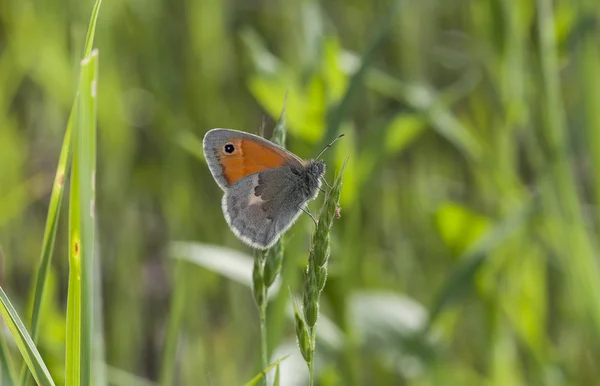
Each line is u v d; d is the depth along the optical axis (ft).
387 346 2.71
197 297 2.82
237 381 2.81
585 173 2.81
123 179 2.87
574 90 2.77
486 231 2.77
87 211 2.40
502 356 2.76
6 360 2.43
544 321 2.82
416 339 2.71
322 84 2.68
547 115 2.71
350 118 2.71
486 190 2.87
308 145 2.69
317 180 2.56
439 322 2.77
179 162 2.87
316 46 2.70
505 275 2.76
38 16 2.88
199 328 2.81
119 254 2.85
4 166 2.86
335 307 2.69
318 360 2.68
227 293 2.87
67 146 2.42
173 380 2.83
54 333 2.65
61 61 2.88
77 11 2.88
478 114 2.84
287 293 2.59
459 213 2.78
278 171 2.55
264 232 2.45
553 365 2.77
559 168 2.70
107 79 2.87
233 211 2.55
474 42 2.88
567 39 2.71
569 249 2.70
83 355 2.41
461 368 2.81
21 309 2.79
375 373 2.78
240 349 2.84
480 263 2.70
